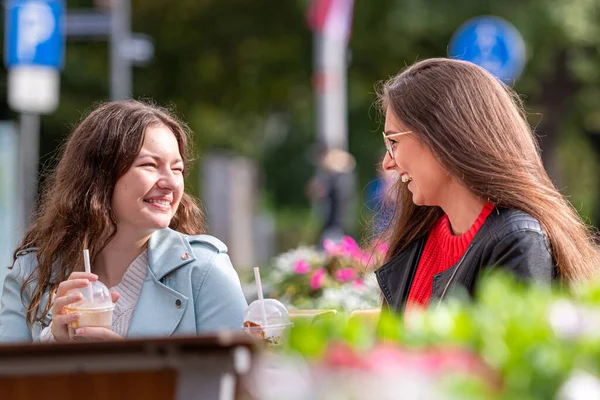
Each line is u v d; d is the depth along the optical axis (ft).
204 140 125.70
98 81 104.68
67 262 21.59
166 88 116.98
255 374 11.66
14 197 58.54
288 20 114.01
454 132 19.86
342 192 81.35
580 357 9.89
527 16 97.60
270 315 19.83
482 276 18.78
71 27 69.51
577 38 98.07
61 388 12.12
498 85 20.49
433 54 107.04
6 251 57.67
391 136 20.53
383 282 22.24
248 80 118.62
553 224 18.99
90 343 11.77
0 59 81.20
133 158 21.36
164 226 21.61
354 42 105.91
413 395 9.49
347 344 10.40
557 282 18.79
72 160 21.86
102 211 21.38
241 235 129.39
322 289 36.22
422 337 10.77
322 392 9.93
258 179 168.55
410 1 102.37
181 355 11.66
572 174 110.32
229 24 114.21
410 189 20.95
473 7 99.86
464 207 20.07
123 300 21.63
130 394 12.07
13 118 84.99
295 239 168.04
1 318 22.22
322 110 82.28
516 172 19.56
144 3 113.60
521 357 10.03
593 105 105.29
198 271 21.91
